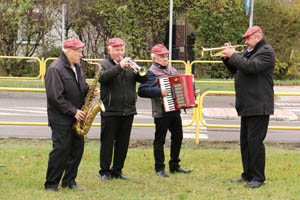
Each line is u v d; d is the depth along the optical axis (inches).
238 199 225.8
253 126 247.9
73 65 235.6
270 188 244.7
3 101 576.4
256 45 245.3
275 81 765.9
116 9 751.7
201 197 228.1
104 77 244.4
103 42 770.2
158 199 225.1
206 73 758.5
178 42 831.7
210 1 763.4
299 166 292.7
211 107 573.3
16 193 228.7
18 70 753.6
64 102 226.1
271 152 332.8
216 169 287.1
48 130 416.8
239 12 762.2
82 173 274.1
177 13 769.6
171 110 262.1
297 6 790.5
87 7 749.3
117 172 266.4
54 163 232.5
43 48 758.5
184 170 282.0
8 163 289.7
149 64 688.4
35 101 582.6
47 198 220.8
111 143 258.8
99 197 227.6
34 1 738.8
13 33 740.0
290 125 470.0
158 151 273.0
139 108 553.3
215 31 767.1
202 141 379.6
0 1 728.3
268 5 769.6
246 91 246.4
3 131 407.5
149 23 765.3
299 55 801.6
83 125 234.4
